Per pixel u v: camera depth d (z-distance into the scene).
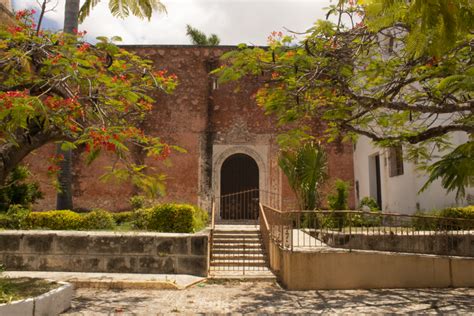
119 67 7.00
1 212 10.88
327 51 6.75
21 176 11.54
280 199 15.66
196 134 16.00
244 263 9.31
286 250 7.92
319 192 14.28
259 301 6.64
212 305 6.34
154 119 15.98
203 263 8.55
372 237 8.19
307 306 6.28
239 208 16.08
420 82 6.96
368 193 14.76
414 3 2.09
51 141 6.20
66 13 11.38
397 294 7.18
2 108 4.56
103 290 7.50
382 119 9.02
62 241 8.69
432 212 9.78
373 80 8.00
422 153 9.27
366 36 6.98
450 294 7.16
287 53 6.93
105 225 10.09
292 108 8.20
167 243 8.62
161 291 7.45
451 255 8.01
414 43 2.36
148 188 6.50
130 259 8.59
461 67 6.36
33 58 6.15
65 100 5.75
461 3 2.08
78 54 5.87
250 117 16.12
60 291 5.76
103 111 6.62
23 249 8.69
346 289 7.62
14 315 4.79
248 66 7.18
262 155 15.98
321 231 8.78
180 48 16.31
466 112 9.31
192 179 15.70
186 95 16.17
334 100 8.45
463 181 3.83
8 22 12.73
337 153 16.27
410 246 8.08
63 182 11.48
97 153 5.64
